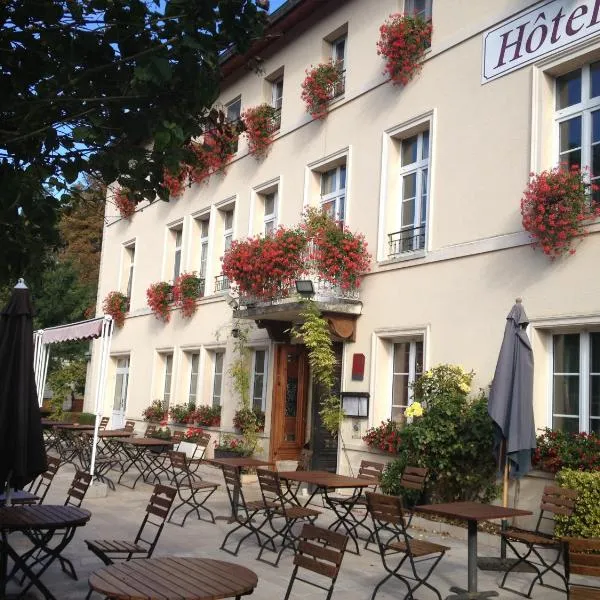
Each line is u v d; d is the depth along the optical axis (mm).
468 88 9664
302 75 13438
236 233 15062
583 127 8375
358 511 9578
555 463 7496
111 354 20312
